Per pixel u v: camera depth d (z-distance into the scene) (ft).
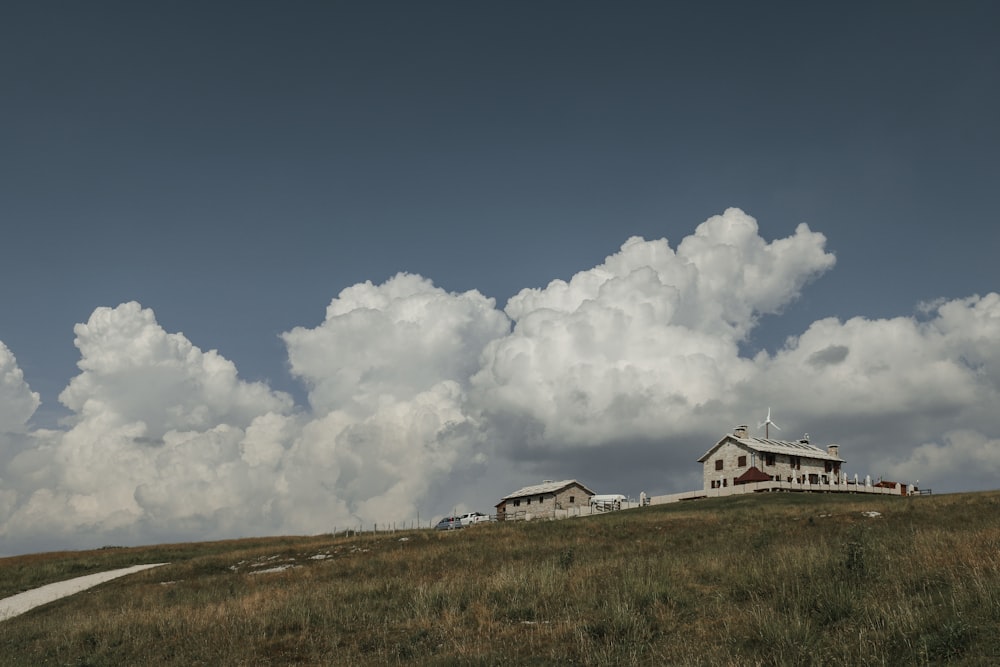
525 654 48.44
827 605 49.11
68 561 189.26
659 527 146.00
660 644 47.65
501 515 315.99
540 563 94.89
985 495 153.48
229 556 168.86
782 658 39.70
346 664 51.57
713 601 58.49
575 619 57.11
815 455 290.56
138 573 156.25
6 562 197.16
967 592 44.86
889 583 53.98
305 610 70.79
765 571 63.31
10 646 73.67
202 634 66.23
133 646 64.95
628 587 63.98
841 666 37.70
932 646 37.83
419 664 48.93
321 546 173.37
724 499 218.59
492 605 66.13
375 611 70.85
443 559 120.88
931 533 75.15
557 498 294.66
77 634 72.69
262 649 58.49
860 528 88.33
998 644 36.60
